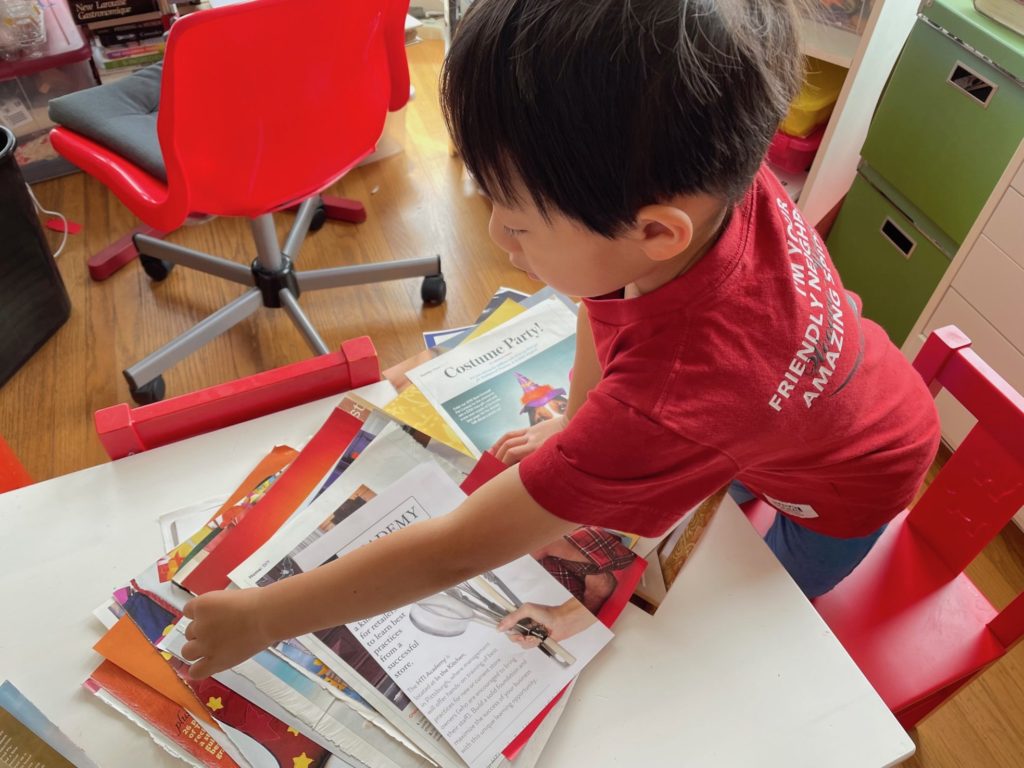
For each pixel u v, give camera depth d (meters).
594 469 0.54
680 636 0.68
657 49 0.43
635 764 0.61
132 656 0.64
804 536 0.90
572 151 0.45
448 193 1.98
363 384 0.87
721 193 0.50
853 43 1.41
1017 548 1.38
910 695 0.89
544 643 0.66
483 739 0.61
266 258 1.56
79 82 1.81
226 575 0.69
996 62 1.21
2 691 0.47
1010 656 1.26
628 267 0.54
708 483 0.59
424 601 0.68
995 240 1.22
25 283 1.48
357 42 1.18
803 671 0.67
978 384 0.84
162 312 1.66
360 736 0.61
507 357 0.91
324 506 0.73
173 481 0.76
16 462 0.98
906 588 0.96
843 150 1.54
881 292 1.59
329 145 1.28
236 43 1.02
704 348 0.55
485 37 0.45
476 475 0.77
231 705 0.62
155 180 1.26
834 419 0.66
